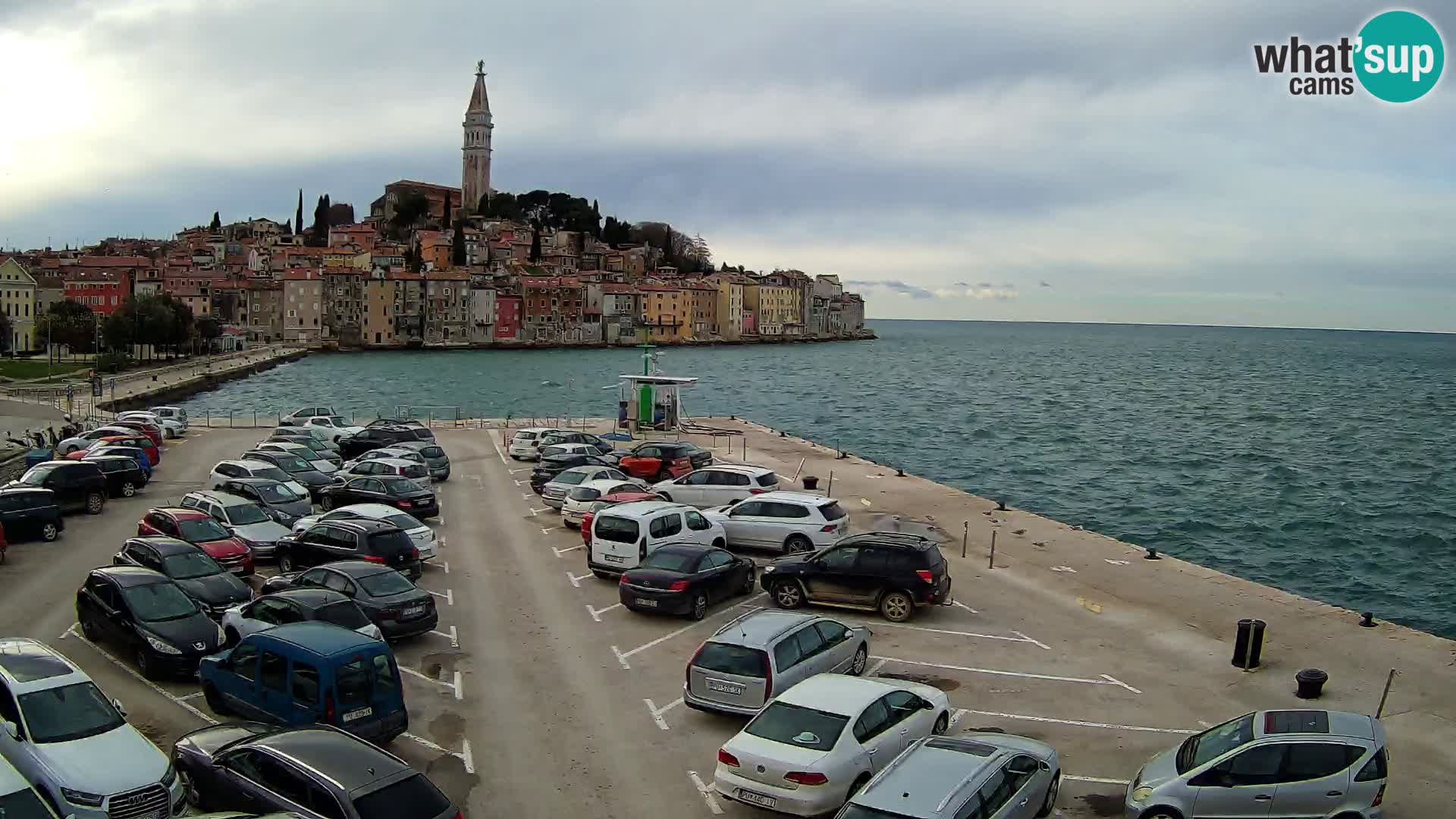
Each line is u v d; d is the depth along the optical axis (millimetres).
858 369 192375
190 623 18656
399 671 17422
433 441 49625
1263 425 99000
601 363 189750
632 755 15656
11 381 99812
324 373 152500
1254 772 12992
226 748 12570
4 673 14039
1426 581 40500
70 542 28875
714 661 16516
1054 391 141000
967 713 17422
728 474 34500
